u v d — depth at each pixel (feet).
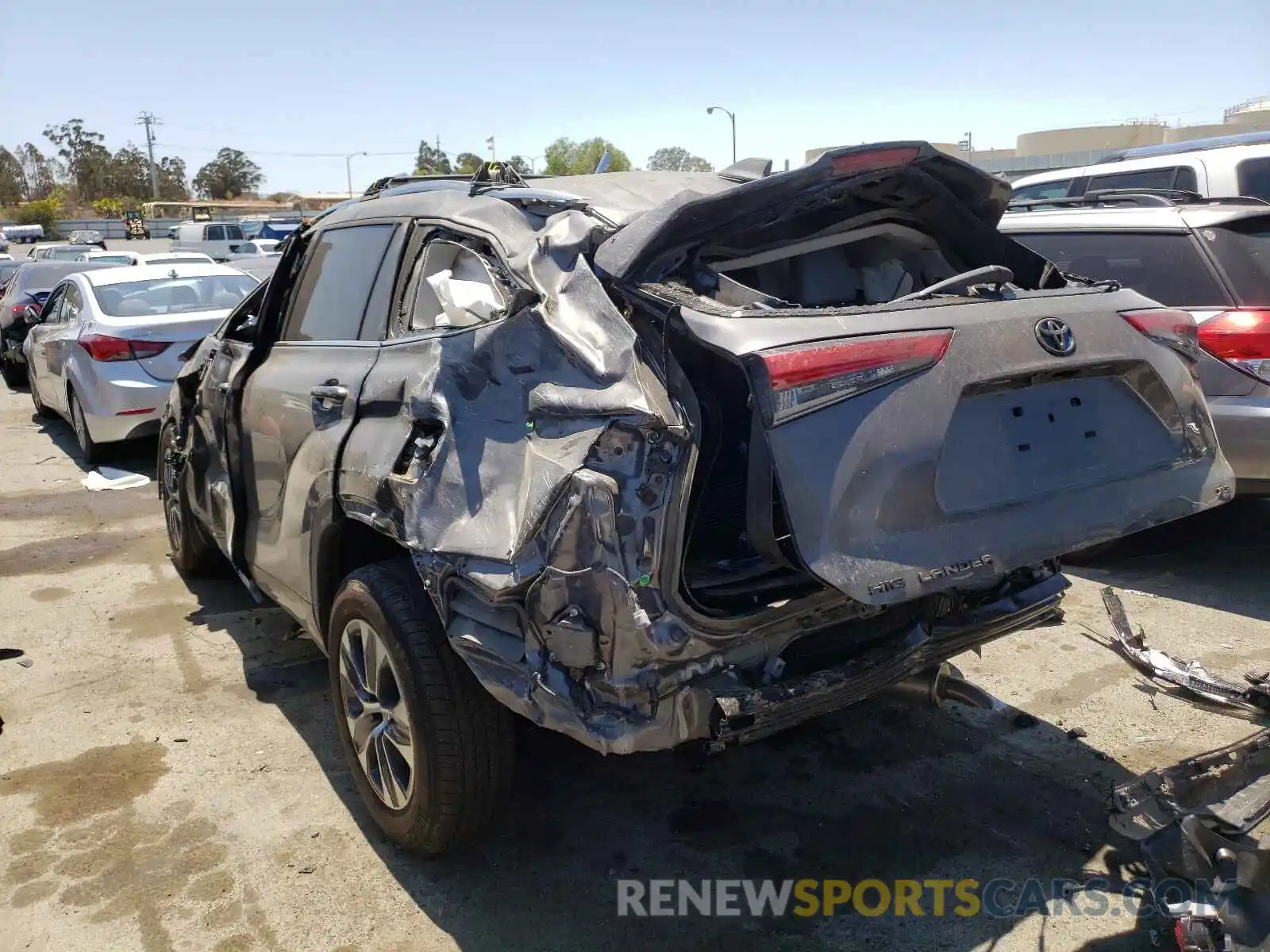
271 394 12.55
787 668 8.81
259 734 12.94
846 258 11.57
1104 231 18.07
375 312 11.46
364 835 10.73
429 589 8.82
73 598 18.08
